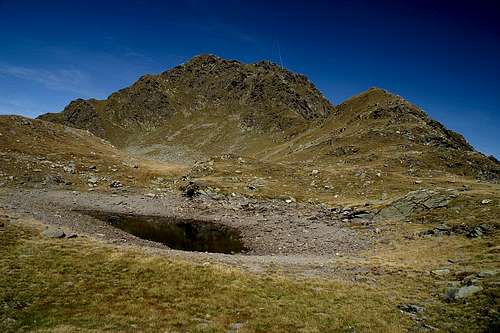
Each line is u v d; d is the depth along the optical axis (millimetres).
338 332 23875
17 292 25328
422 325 25312
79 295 26297
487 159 135375
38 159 106000
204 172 117000
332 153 152125
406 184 101750
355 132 172625
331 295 30234
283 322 24766
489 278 31156
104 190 95375
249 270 36125
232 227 69875
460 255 42062
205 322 24047
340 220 71750
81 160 116812
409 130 159625
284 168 122250
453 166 128625
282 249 52969
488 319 24609
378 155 137125
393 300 29906
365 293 31172
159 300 26812
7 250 32562
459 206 62219
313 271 37969
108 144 164750
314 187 105188
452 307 27703
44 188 88625
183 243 55406
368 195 95188
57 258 32219
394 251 48406
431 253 44656
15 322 21531
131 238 52344
